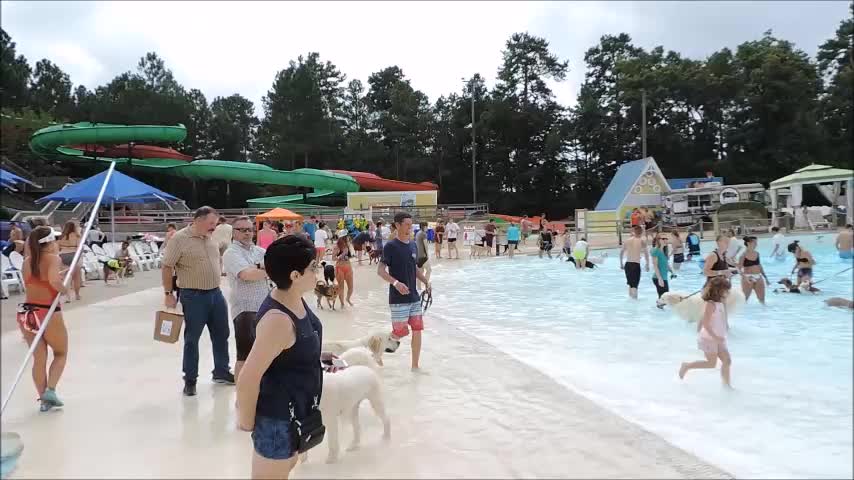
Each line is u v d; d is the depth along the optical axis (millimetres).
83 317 10836
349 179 49281
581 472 4293
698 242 18984
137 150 49625
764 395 5906
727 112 51375
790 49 46812
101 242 20203
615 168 64188
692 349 8352
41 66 70562
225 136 72625
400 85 78312
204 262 6148
